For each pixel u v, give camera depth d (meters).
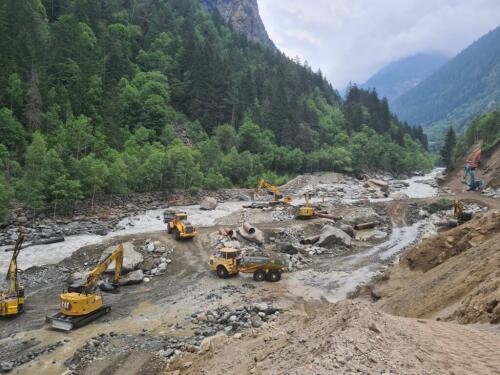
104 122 76.31
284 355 11.82
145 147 75.69
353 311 12.38
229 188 84.56
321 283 34.22
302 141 119.88
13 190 47.16
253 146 105.88
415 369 9.39
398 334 11.38
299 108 137.62
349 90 180.50
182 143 87.19
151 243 41.00
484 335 12.65
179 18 149.12
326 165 115.12
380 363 9.35
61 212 51.53
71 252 38.53
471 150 119.81
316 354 10.05
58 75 80.00
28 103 65.88
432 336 12.03
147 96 97.38
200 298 30.00
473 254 22.97
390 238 51.72
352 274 36.75
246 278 34.81
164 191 70.94
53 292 30.84
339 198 82.62
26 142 60.78
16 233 42.44
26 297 29.70
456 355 10.77
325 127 138.38
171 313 27.30
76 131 64.62
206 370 15.37
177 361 19.00
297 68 177.50
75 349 22.06
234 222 54.44
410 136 186.00
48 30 89.38
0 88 64.06
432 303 20.67
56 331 24.30
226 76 121.81
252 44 179.62
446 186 103.56
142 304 28.94
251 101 127.56
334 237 46.00
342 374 8.67
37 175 49.88
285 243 43.56
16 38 74.00
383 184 97.69
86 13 107.25
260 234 45.41
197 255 39.88
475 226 29.77
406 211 66.25
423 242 31.20
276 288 32.38
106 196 60.97
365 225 56.62
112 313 27.23
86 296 25.66
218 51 145.25
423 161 152.88
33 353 21.52
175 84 111.44
